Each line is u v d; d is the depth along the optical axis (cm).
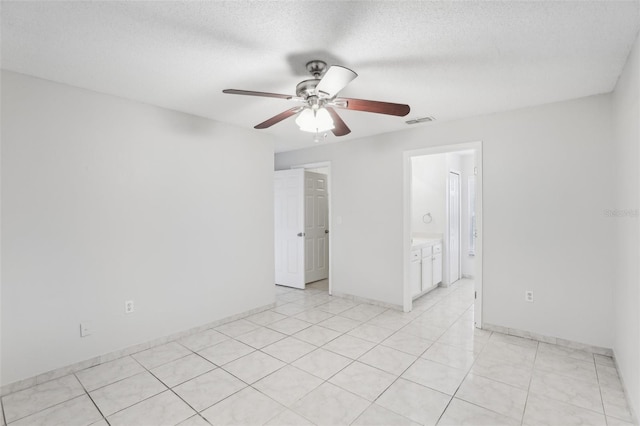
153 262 302
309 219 540
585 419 193
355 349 290
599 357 271
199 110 319
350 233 446
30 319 234
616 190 255
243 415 199
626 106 218
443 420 193
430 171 531
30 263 234
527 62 219
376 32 182
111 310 275
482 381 235
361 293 438
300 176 511
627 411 201
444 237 518
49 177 243
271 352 286
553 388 226
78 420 195
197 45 196
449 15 166
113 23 173
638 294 187
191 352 288
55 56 208
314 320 368
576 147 285
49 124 243
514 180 315
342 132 261
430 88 264
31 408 207
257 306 397
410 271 396
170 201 314
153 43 194
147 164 298
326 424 190
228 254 366
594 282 278
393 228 404
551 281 298
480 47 199
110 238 275
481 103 298
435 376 243
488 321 333
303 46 197
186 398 217
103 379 242
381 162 412
